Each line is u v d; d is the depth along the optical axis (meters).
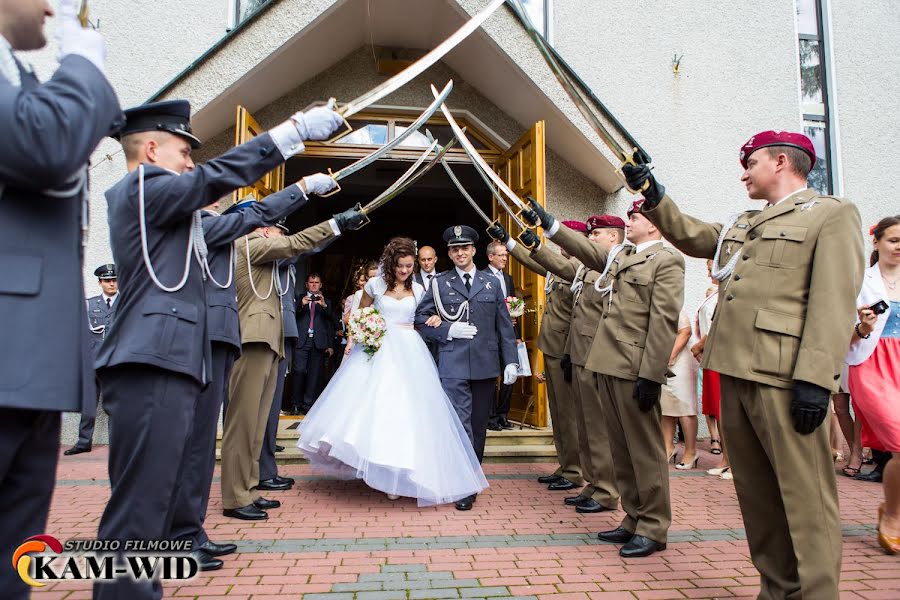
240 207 3.30
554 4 7.90
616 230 4.99
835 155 8.36
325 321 8.75
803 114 8.43
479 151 7.84
